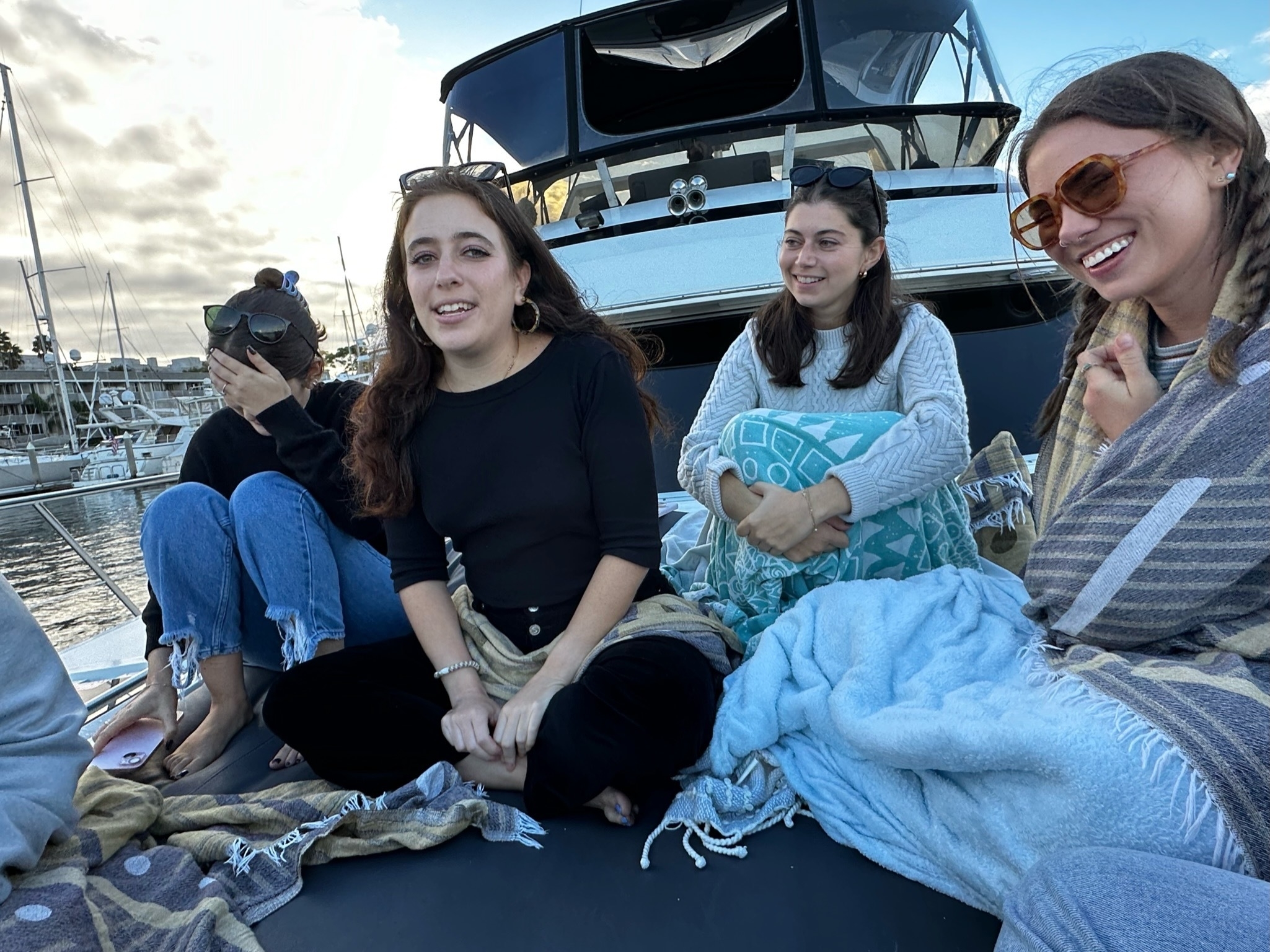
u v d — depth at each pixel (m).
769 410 1.97
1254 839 0.90
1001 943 0.86
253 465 2.00
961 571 1.62
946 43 4.18
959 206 3.69
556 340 1.68
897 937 1.07
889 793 1.25
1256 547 1.06
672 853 1.28
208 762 1.70
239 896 1.22
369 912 1.20
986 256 3.33
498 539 1.63
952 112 4.10
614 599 1.55
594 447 1.58
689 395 3.58
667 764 1.35
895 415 1.87
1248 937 0.68
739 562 1.88
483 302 1.53
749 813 1.36
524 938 1.12
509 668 1.58
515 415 1.59
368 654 1.59
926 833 1.16
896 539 1.78
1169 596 1.12
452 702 1.54
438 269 1.51
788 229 2.03
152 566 1.70
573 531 1.62
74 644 2.54
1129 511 1.14
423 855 1.32
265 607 1.87
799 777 1.37
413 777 1.44
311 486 1.81
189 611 1.70
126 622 2.74
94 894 1.17
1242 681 1.00
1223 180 1.11
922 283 3.32
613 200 4.36
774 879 1.20
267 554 1.71
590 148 4.26
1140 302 1.36
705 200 3.84
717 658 1.57
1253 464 1.06
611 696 1.35
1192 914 0.72
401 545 1.71
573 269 3.75
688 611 1.65
